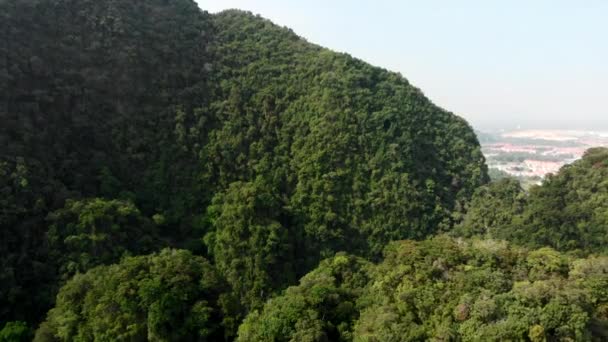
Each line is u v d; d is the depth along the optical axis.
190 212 57.69
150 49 68.69
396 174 62.47
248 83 70.31
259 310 40.81
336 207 59.66
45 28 60.88
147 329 33.84
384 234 58.94
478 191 66.25
